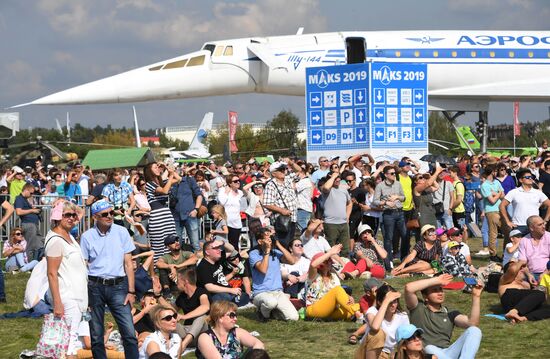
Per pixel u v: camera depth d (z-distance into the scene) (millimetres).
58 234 14781
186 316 16547
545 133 153250
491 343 16688
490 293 22469
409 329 12719
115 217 25812
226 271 22328
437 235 25688
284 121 133000
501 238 37781
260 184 29438
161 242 25000
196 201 29016
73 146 124250
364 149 39938
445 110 65688
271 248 20156
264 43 62969
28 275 28062
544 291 19219
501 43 64125
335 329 18531
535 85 63875
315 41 62500
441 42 63281
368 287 19047
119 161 53750
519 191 25906
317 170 36406
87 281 15086
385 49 62125
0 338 18172
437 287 14375
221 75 63250
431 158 40062
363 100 39781
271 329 18828
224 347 13781
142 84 63344
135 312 17828
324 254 19531
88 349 16500
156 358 11898
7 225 33094
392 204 27469
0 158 65000
